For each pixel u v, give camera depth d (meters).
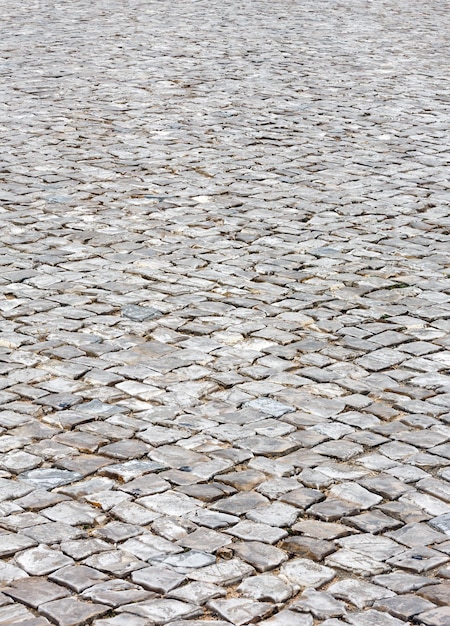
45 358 4.27
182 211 5.90
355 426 3.83
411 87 9.19
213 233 5.58
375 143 7.38
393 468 3.59
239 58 10.31
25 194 6.14
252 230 5.62
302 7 14.23
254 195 6.20
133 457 3.62
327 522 3.31
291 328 4.55
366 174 6.65
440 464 3.61
